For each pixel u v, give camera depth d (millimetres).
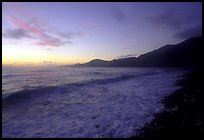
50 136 7840
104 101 15164
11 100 15023
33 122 9758
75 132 8250
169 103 12844
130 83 28406
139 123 9055
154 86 23719
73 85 24984
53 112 11820
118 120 9781
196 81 22906
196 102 10773
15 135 7988
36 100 15609
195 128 6867
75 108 12898
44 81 33094
